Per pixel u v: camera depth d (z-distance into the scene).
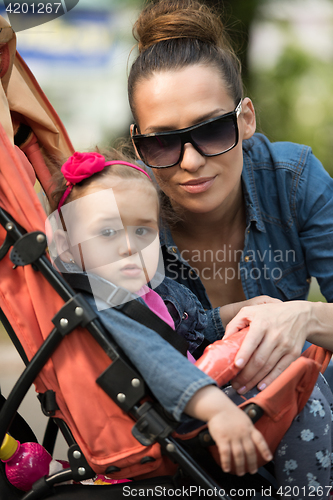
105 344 1.29
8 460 1.39
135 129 2.02
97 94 8.27
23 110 1.79
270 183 2.14
